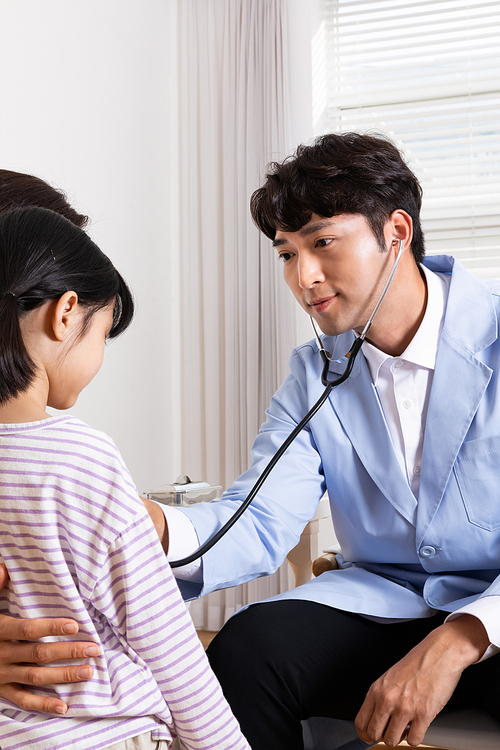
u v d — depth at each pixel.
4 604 0.65
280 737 0.78
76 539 0.61
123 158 2.20
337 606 0.90
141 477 2.26
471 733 0.80
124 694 0.61
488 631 0.73
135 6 2.29
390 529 0.95
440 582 0.92
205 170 2.48
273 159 2.32
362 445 0.98
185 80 2.52
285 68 2.32
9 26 1.68
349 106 2.48
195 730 0.65
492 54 2.33
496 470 0.89
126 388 2.19
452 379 0.92
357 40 2.44
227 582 0.89
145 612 0.63
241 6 2.42
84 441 0.64
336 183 0.88
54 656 0.61
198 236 2.49
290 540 0.97
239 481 1.02
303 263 0.89
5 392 0.63
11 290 0.64
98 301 0.70
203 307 2.48
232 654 0.80
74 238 0.70
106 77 2.11
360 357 1.01
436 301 0.97
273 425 1.08
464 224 2.35
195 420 2.47
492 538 0.89
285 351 2.30
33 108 1.76
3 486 0.62
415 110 2.42
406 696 0.71
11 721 0.60
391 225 0.92
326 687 0.83
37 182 0.90
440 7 2.40
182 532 0.85
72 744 0.59
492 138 2.35
